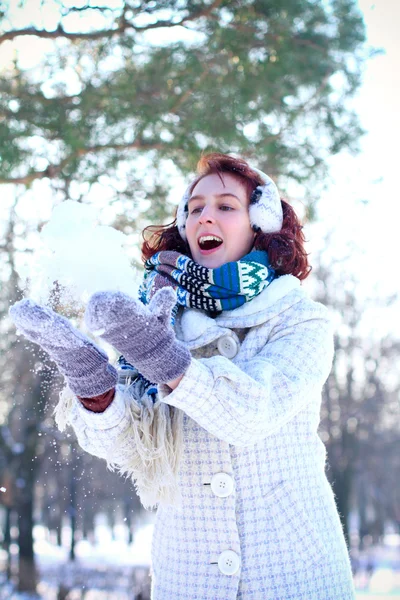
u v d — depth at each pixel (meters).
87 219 1.54
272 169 6.14
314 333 1.83
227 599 1.70
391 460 32.62
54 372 2.13
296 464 1.82
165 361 1.46
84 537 24.58
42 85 6.05
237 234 2.02
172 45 6.12
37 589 17.41
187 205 2.18
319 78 6.28
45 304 1.53
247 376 1.57
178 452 1.73
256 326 1.87
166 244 2.25
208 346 1.90
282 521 1.75
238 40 6.16
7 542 19.53
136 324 1.42
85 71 6.16
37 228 5.30
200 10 6.20
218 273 1.88
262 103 6.15
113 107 5.95
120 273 1.53
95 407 1.65
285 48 6.22
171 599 1.76
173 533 1.80
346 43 6.42
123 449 1.71
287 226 2.12
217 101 6.00
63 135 5.78
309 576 1.73
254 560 1.72
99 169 5.90
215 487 1.74
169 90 6.06
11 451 16.19
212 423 1.54
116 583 18.31
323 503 1.84
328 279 20.84
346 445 26.81
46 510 22.36
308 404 1.87
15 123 5.80
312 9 6.41
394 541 34.19
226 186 2.03
